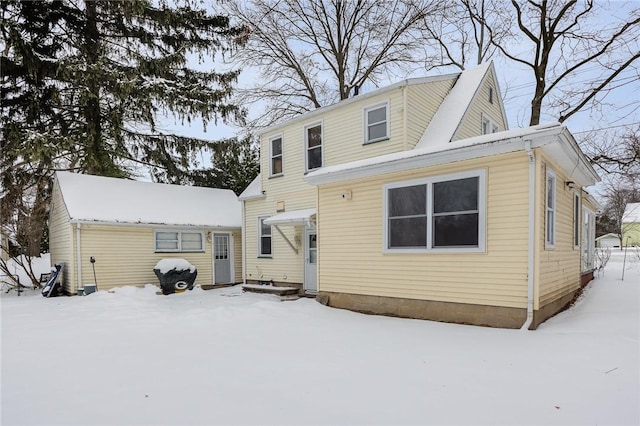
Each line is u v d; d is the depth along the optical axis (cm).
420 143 1008
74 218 1107
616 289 880
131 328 645
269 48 1878
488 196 614
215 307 882
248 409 300
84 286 1110
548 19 1570
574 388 330
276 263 1223
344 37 1919
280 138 1277
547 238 626
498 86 1320
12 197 1326
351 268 815
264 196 1293
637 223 3244
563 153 617
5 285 1383
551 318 630
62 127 1459
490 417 279
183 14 1536
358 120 1070
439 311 666
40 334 601
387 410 295
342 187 838
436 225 679
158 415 291
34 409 305
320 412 293
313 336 562
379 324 651
